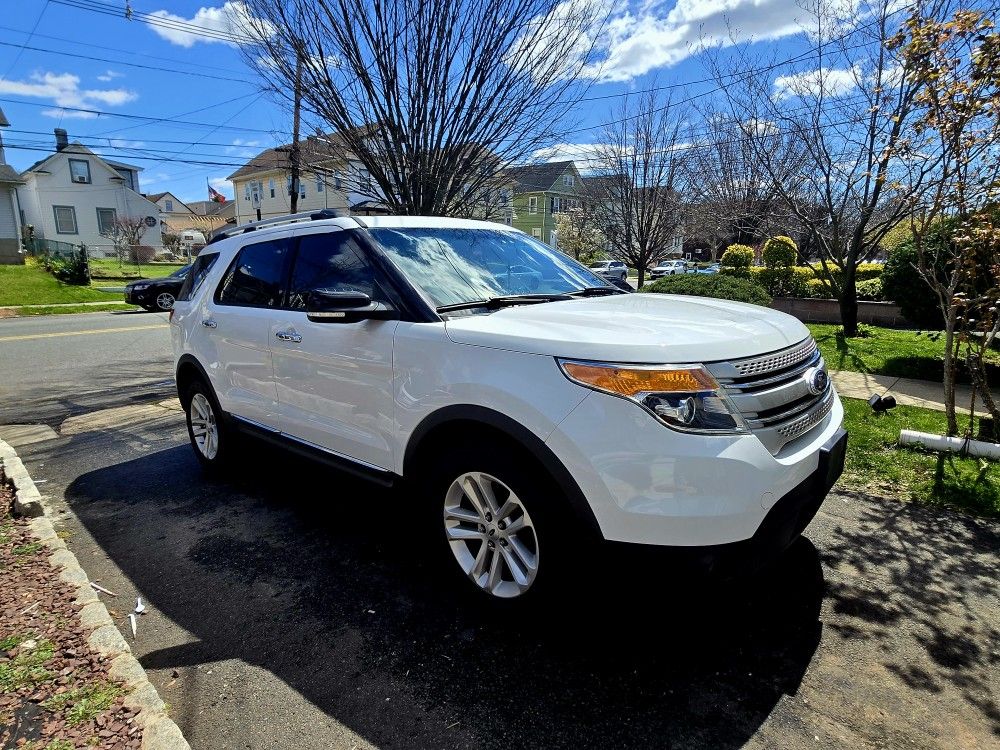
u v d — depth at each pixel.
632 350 2.12
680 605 2.66
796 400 2.41
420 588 2.88
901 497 3.69
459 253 3.25
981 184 4.07
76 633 2.39
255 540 3.41
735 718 2.04
